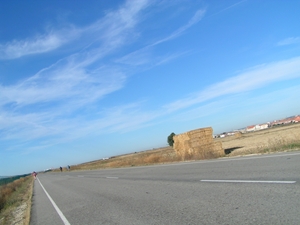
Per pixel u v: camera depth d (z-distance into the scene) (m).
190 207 6.84
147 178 15.54
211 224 5.18
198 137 24.55
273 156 12.80
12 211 17.17
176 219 6.03
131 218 6.98
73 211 10.15
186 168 16.14
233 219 5.20
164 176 14.64
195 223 5.45
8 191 37.81
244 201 6.27
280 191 6.45
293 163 9.75
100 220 7.57
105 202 10.40
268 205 5.60
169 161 27.16
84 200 12.30
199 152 22.41
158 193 9.81
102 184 17.81
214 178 10.32
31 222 10.12
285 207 5.27
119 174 23.80
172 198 8.41
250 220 4.96
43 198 17.84
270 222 4.67
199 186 9.38
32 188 31.58
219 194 7.53
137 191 11.40
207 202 6.96
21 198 25.14
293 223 4.43
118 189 13.43
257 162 11.96
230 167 12.30
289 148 14.78
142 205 8.34
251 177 8.87
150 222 6.22
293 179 7.36
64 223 8.38
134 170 24.66
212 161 17.03
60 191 19.59
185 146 24.75
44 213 11.52
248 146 26.95
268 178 8.14
